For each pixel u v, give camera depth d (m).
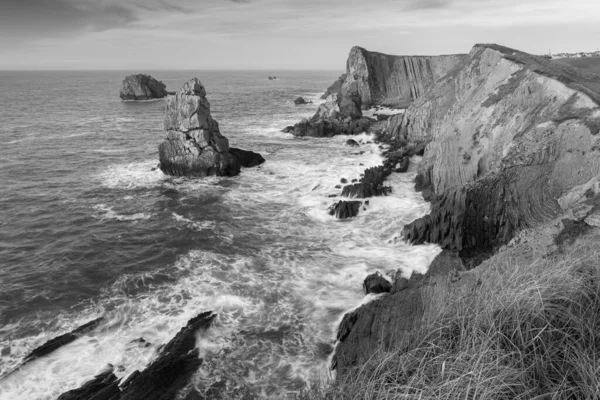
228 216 33.88
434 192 36.06
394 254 26.50
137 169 48.97
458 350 8.28
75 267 25.19
